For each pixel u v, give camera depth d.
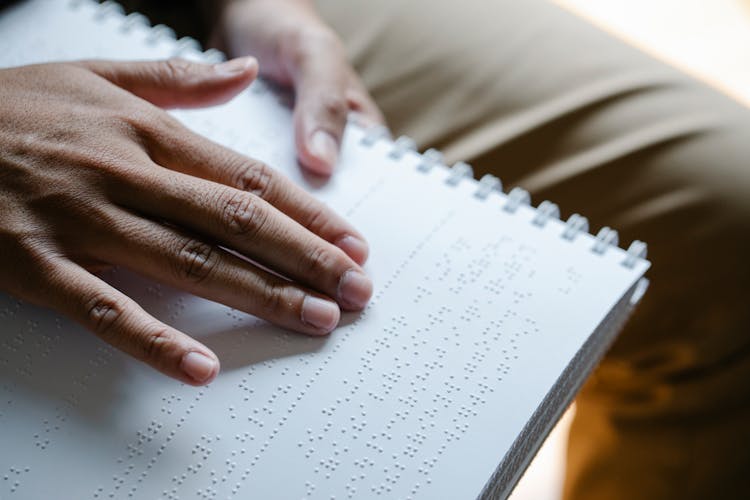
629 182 0.84
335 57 0.81
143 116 0.65
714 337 0.83
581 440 0.96
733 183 0.82
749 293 0.81
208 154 0.65
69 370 0.58
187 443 0.55
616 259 0.66
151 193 0.61
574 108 0.87
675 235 0.83
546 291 0.64
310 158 0.70
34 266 0.58
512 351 0.60
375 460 0.55
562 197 0.86
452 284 0.64
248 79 0.70
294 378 0.58
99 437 0.55
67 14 0.81
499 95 0.89
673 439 0.89
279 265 0.61
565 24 0.94
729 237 0.82
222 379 0.58
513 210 0.69
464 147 0.88
